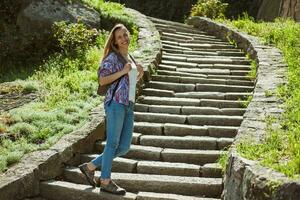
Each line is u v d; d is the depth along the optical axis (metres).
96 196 5.50
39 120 7.00
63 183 5.78
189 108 7.94
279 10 16.23
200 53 11.73
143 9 23.17
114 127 5.34
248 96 8.48
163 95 8.81
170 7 22.98
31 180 5.61
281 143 5.16
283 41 11.02
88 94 8.21
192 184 5.64
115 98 5.32
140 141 6.90
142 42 11.51
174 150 6.54
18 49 11.56
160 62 10.61
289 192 3.93
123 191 5.47
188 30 14.62
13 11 12.12
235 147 5.16
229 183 4.93
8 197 5.31
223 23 14.40
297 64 8.98
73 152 6.32
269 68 8.95
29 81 9.09
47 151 6.08
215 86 9.06
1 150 6.14
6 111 7.62
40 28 11.77
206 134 7.11
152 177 5.84
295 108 6.43
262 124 5.91
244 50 11.80
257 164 4.52
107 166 5.43
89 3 13.53
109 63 5.34
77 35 11.10
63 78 9.17
